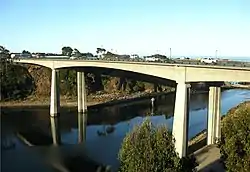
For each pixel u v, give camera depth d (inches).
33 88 5044.3
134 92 5620.1
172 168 920.3
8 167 1920.5
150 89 5802.2
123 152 956.6
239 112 1206.9
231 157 1104.2
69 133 2957.7
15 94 4547.2
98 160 2116.1
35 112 3912.4
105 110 4094.5
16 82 4690.0
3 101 4242.1
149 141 921.5
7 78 4495.6
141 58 3125.0
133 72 2620.6
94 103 4574.3
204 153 2135.8
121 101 4763.8
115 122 3427.7
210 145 2335.1
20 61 4571.9
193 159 1075.3
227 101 4677.7
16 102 4382.4
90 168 1956.2
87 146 2482.8
